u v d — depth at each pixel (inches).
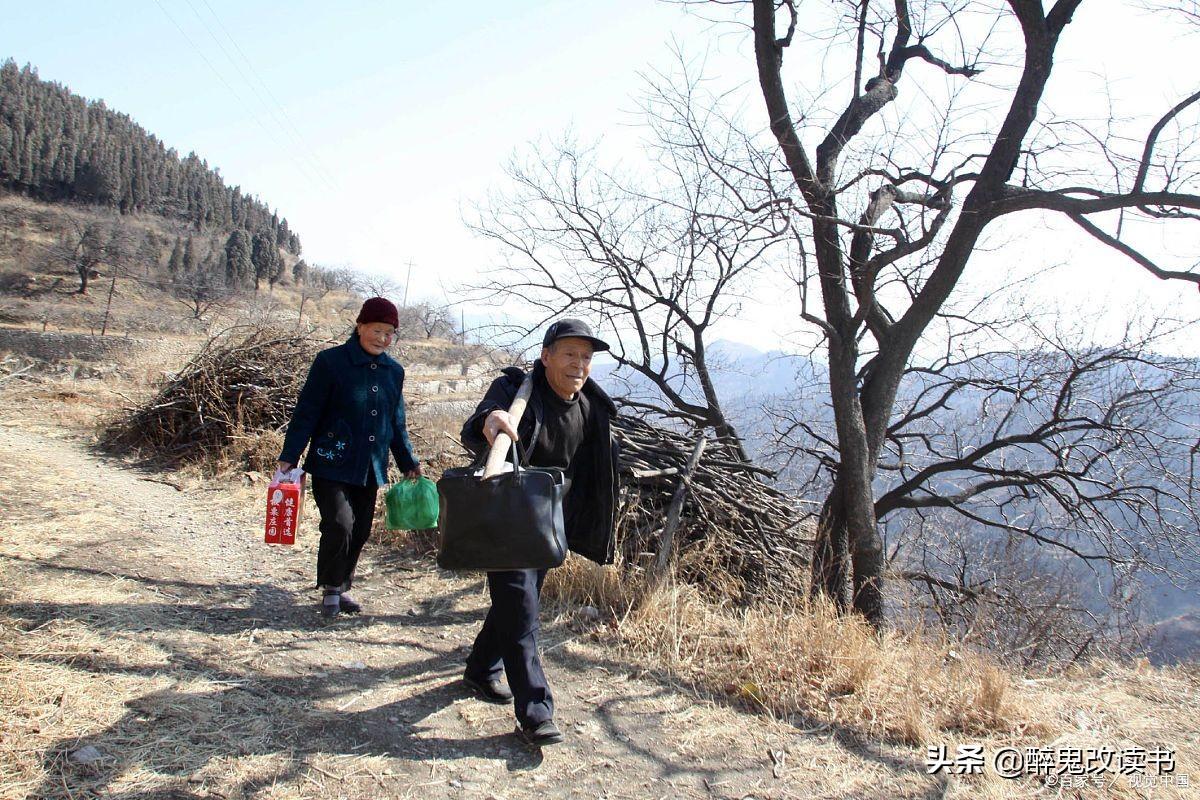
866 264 253.9
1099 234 228.1
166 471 291.7
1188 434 307.3
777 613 179.3
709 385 353.7
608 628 173.3
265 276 3843.5
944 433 368.5
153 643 139.1
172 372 383.9
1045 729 150.5
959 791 123.3
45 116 4456.2
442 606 183.8
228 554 204.2
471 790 109.0
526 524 108.8
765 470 263.4
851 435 258.5
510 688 130.8
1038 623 341.7
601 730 131.0
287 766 108.0
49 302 2588.6
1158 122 223.6
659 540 219.1
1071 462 346.9
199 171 5364.2
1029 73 235.6
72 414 374.3
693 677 154.6
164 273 3304.6
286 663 141.7
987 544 412.5
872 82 285.3
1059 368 332.5
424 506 165.8
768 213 233.5
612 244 358.6
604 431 131.0
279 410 327.9
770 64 264.7
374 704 130.7
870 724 141.1
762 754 128.9
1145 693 187.2
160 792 97.0
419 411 376.5
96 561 178.5
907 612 226.8
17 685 114.0
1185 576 325.1
